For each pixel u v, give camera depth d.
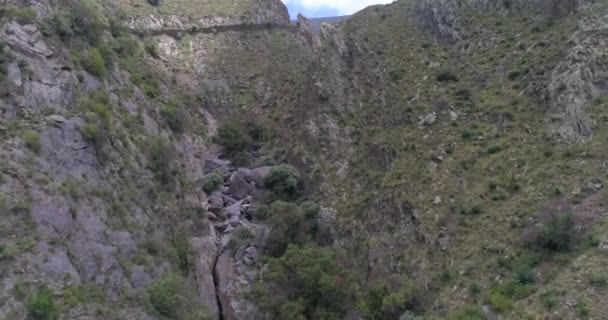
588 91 52.00
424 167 55.62
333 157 64.50
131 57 71.75
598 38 55.16
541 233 43.50
